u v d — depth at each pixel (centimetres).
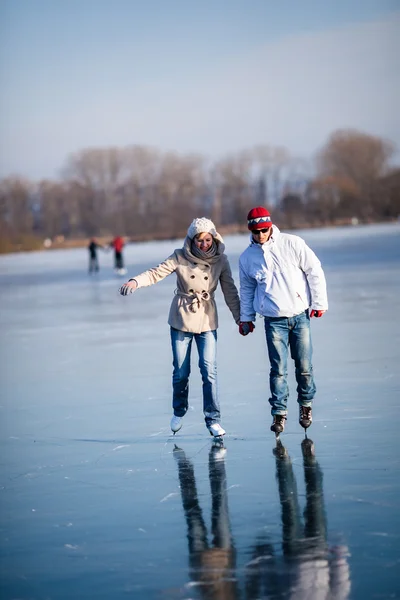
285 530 634
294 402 1124
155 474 814
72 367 1602
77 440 983
